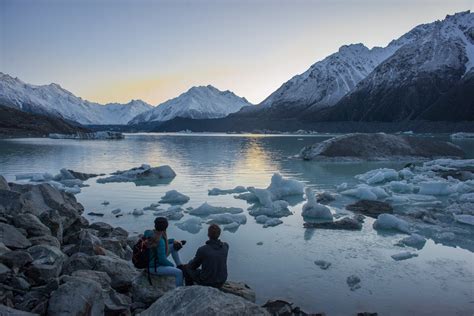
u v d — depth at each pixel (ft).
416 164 115.75
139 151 176.14
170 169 87.56
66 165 112.78
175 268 24.27
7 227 28.78
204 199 61.57
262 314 17.67
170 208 53.47
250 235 41.50
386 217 44.37
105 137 355.36
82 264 26.04
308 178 84.84
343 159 123.24
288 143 257.14
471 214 49.39
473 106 542.57
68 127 453.99
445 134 437.58
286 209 54.54
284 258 34.42
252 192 62.64
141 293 23.52
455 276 30.48
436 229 43.32
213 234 24.86
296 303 25.98
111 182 80.12
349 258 34.45
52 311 19.74
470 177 79.77
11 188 43.11
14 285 22.79
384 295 27.20
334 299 26.58
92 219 48.47
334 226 44.52
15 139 315.58
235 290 25.84
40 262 24.99
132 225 45.62
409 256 34.81
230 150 183.21
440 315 24.50
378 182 77.71
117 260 27.32
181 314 17.19
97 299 20.80
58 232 34.94
